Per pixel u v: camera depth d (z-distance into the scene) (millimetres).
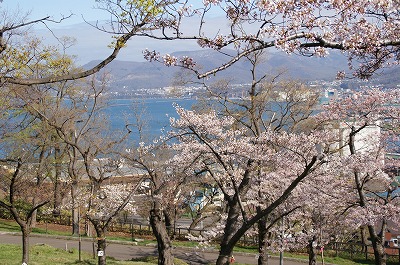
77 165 27297
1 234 30500
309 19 7020
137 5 6895
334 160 16141
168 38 7148
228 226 14523
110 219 18781
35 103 23531
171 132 18781
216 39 7312
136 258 24469
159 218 18047
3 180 20172
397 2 7125
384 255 17500
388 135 18547
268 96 22312
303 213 19359
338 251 26234
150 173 17906
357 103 17781
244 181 16703
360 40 7227
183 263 22781
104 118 29547
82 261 21938
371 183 20641
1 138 21531
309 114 22234
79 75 6992
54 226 35125
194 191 29375
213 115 18406
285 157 16453
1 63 10852
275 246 19469
